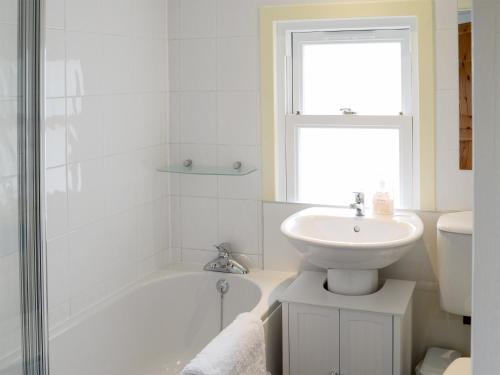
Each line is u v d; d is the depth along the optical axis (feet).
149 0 10.61
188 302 11.02
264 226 10.96
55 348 8.37
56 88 8.47
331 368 9.09
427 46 9.77
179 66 11.15
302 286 9.79
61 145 8.61
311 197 11.04
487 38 2.28
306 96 10.93
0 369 3.97
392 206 9.96
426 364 9.46
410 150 10.34
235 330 7.93
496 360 2.39
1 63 3.87
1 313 3.96
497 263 2.36
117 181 9.91
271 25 10.53
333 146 10.84
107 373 9.47
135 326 10.21
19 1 3.95
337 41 10.61
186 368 7.06
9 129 3.94
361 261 8.79
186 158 11.29
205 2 10.87
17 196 4.02
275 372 9.68
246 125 10.86
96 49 9.27
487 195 2.34
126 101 10.07
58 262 8.64
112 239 9.84
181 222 11.44
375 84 10.56
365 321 8.83
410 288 9.64
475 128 2.32
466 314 9.09
